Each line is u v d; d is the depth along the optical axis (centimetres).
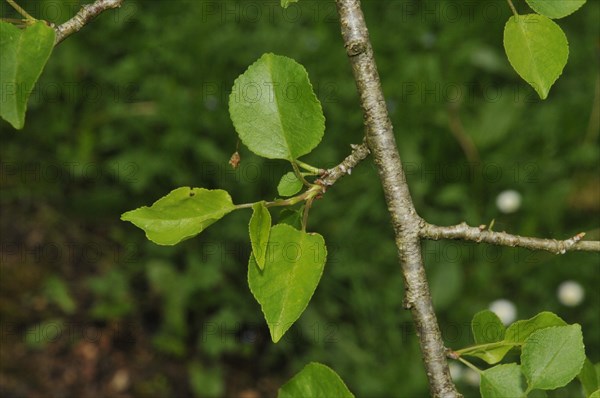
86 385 422
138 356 441
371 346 457
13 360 418
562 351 124
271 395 446
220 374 446
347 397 127
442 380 128
